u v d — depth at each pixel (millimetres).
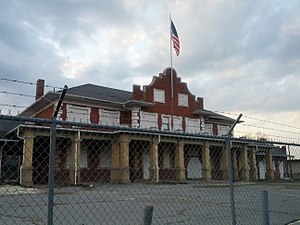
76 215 9711
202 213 10242
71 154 23078
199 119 37625
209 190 16109
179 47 35156
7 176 19219
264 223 5926
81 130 23172
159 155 29250
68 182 10969
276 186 18547
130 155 26469
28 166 17641
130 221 8961
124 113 32688
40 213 9922
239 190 17516
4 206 10219
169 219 9133
